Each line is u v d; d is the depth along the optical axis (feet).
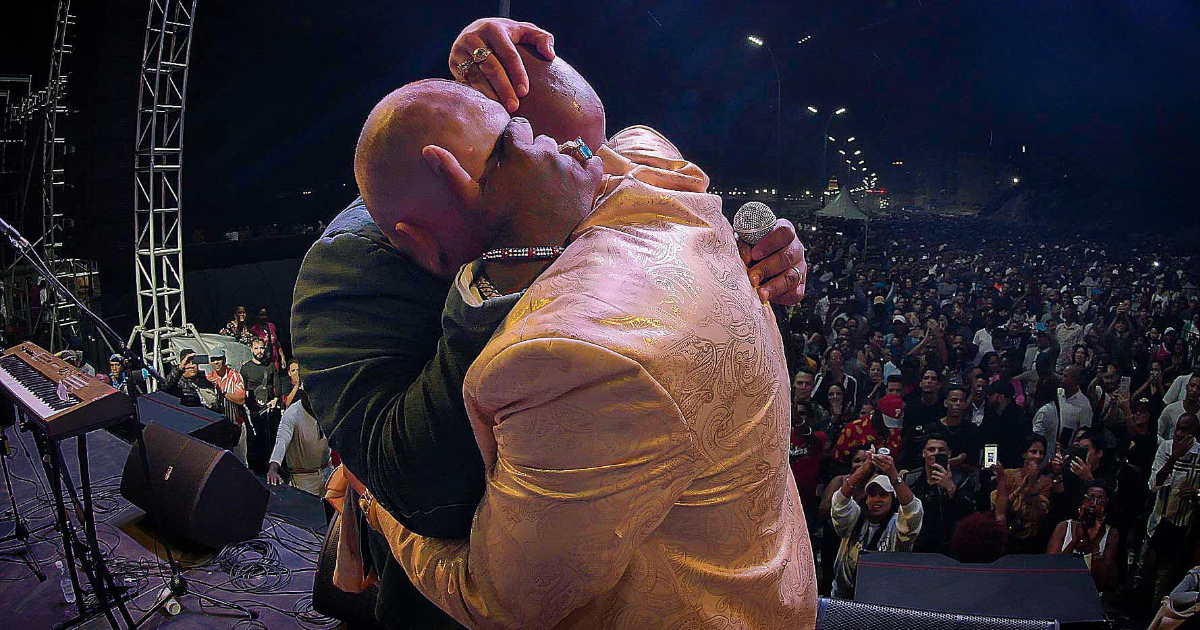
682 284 1.79
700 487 1.83
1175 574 15.34
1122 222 38.63
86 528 8.93
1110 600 15.60
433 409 1.88
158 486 11.46
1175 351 19.74
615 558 1.73
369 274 2.11
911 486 16.44
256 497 11.53
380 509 2.41
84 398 9.15
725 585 1.91
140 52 24.94
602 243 1.84
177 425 15.23
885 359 21.53
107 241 25.68
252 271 35.91
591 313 1.65
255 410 22.53
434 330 2.12
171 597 9.80
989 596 6.81
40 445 10.14
